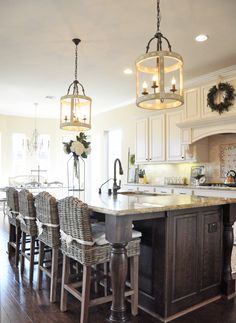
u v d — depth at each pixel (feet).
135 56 14.57
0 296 8.96
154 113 20.58
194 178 18.94
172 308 7.70
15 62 15.44
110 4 9.96
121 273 6.89
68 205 7.43
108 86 19.88
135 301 7.82
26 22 11.16
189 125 17.02
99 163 28.53
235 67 15.89
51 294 8.60
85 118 12.43
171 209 7.29
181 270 7.97
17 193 11.92
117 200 8.82
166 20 10.98
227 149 17.43
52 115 30.78
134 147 23.89
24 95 22.54
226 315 7.84
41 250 9.64
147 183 22.03
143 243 8.25
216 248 9.02
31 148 30.04
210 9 10.27
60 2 9.84
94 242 7.21
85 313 7.13
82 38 12.56
